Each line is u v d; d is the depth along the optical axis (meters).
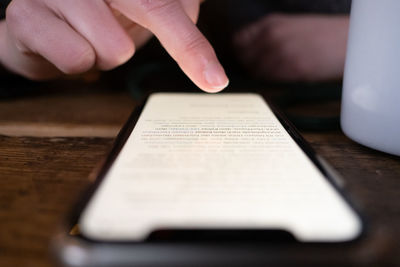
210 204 0.09
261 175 0.11
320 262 0.08
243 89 0.25
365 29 0.12
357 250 0.08
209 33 0.33
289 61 0.29
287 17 0.30
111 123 0.18
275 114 0.16
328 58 0.28
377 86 0.12
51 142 0.15
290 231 0.09
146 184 0.10
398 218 0.10
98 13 0.18
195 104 0.17
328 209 0.09
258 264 0.08
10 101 0.22
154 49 0.32
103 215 0.09
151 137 0.13
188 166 0.11
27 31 0.18
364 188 0.12
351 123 0.14
